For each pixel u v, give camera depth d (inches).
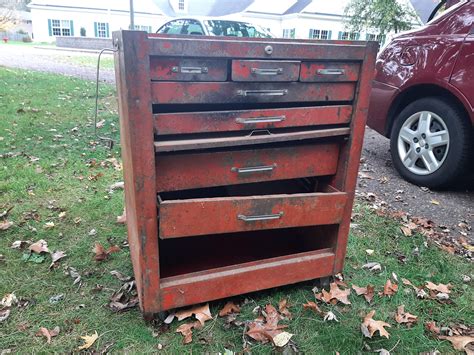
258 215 60.9
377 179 128.7
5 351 56.7
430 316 67.5
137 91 49.4
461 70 108.0
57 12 988.6
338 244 69.7
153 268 57.9
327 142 65.3
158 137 54.3
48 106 203.9
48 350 57.2
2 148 139.5
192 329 62.1
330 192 68.5
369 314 65.6
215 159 58.1
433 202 111.7
